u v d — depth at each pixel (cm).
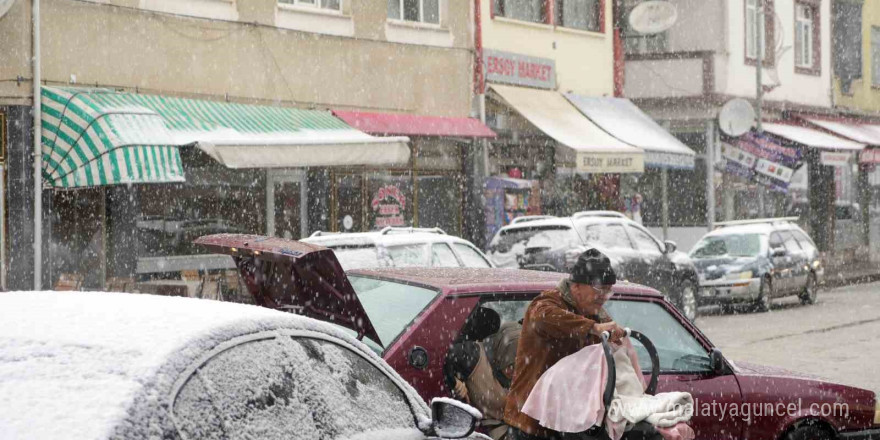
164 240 1820
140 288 1727
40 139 1630
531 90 2588
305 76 2083
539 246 1844
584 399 525
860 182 4078
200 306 370
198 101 1873
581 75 2775
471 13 2428
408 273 720
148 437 295
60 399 298
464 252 1414
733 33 3098
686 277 2038
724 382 679
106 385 304
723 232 2317
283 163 1753
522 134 2573
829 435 712
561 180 2692
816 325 1909
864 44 4012
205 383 326
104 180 1587
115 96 1738
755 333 1802
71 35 1712
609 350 523
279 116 1970
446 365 617
